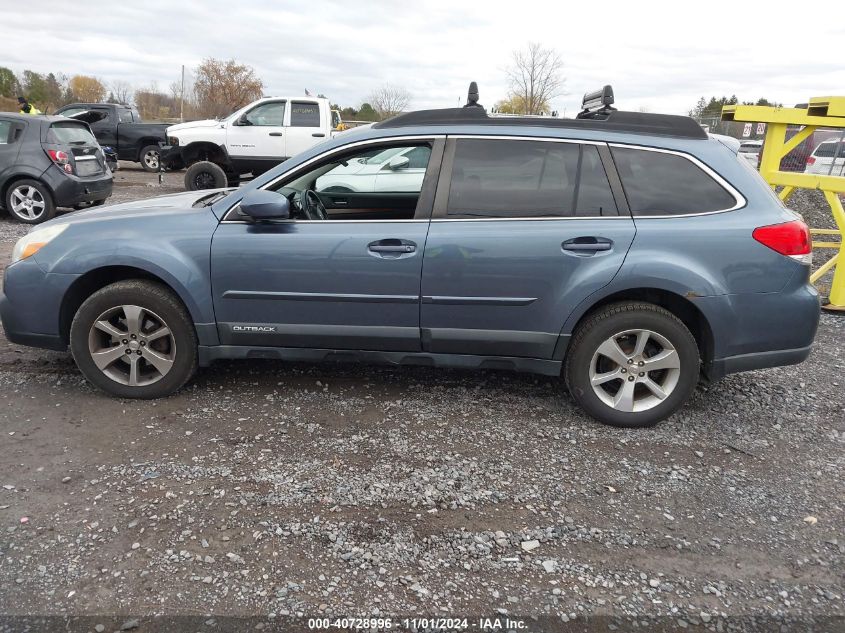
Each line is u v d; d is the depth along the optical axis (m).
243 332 3.75
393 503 2.88
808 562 2.58
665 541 2.68
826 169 16.81
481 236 3.48
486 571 2.47
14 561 2.43
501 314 3.56
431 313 3.60
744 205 3.45
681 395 3.60
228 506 2.81
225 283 3.66
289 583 2.37
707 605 2.33
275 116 12.68
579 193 3.51
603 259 3.43
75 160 10.01
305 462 3.20
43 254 3.75
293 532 2.65
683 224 3.42
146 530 2.63
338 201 4.47
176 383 3.82
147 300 3.68
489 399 4.02
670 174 3.50
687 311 3.63
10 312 3.82
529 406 3.94
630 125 3.58
